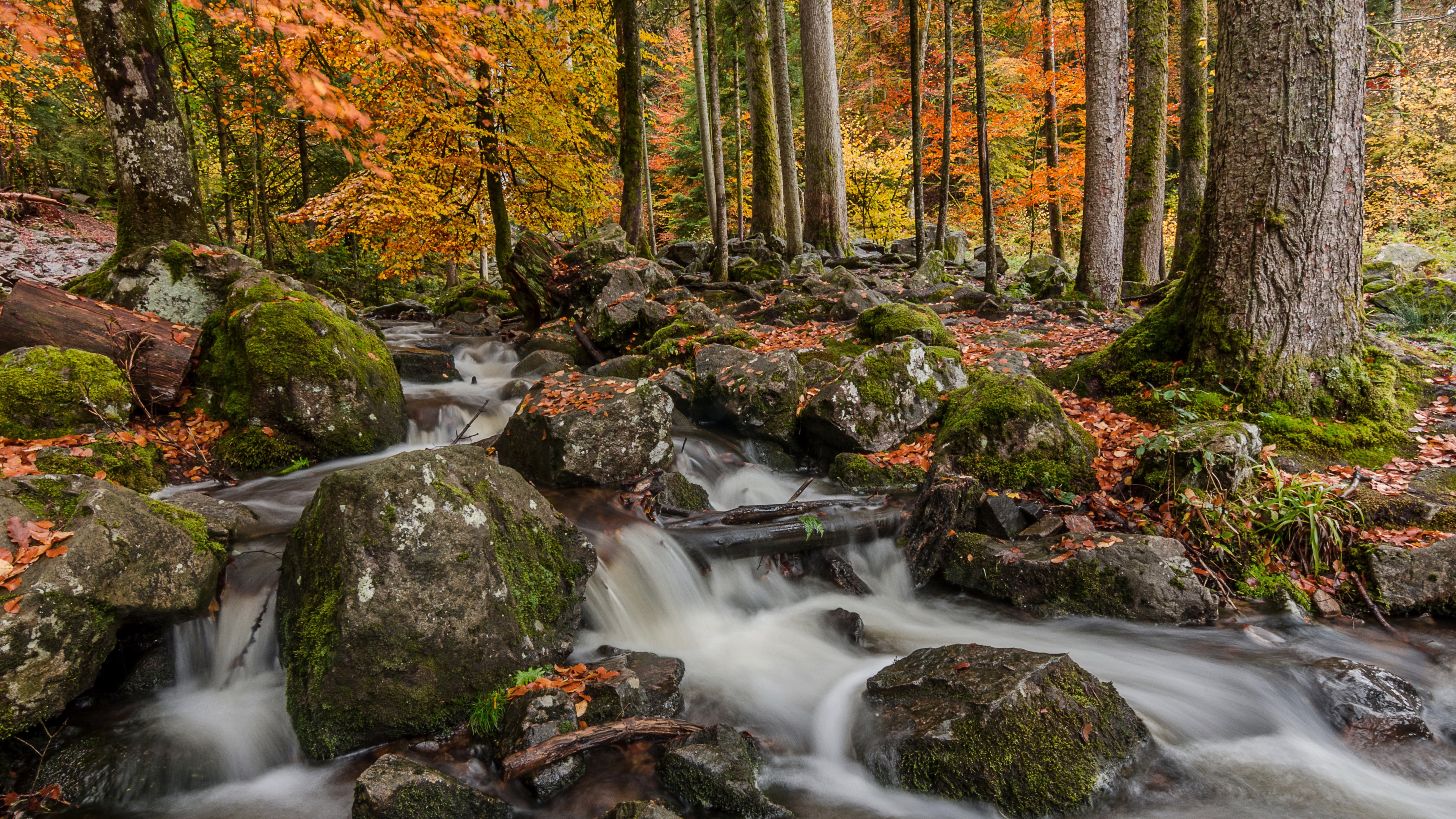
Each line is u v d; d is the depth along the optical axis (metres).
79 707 3.25
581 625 4.01
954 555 4.87
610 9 15.16
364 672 3.10
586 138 13.37
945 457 5.62
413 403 7.16
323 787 2.98
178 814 2.89
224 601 3.72
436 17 4.65
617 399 5.39
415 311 14.90
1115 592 4.33
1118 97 11.40
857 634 4.26
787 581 4.90
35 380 4.89
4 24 4.05
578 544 4.01
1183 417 5.36
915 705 3.22
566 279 11.40
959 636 4.32
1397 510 4.46
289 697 3.27
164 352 5.83
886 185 24.95
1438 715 3.40
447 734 3.22
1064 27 17.44
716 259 12.92
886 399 6.25
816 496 5.87
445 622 3.24
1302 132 5.29
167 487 5.00
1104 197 11.58
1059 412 5.52
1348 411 5.43
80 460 4.52
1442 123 19.64
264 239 16.09
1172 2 22.80
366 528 3.20
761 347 8.29
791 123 15.68
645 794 2.90
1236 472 4.67
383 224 12.10
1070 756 2.92
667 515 5.08
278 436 5.68
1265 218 5.48
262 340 5.70
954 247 18.72
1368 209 20.42
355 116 4.19
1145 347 6.43
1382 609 4.16
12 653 2.79
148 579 3.25
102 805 2.88
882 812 2.92
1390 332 8.80
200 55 12.45
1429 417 5.48
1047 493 5.21
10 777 2.86
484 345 10.52
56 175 19.78
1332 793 2.96
